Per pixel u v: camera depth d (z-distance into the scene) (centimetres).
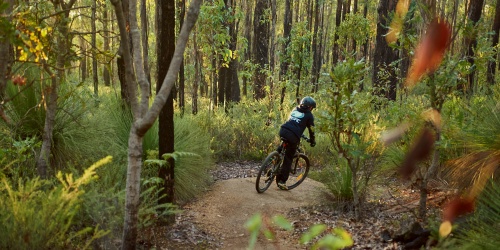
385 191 659
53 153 554
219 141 1022
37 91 560
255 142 1064
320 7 3488
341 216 588
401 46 380
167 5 487
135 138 349
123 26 329
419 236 442
